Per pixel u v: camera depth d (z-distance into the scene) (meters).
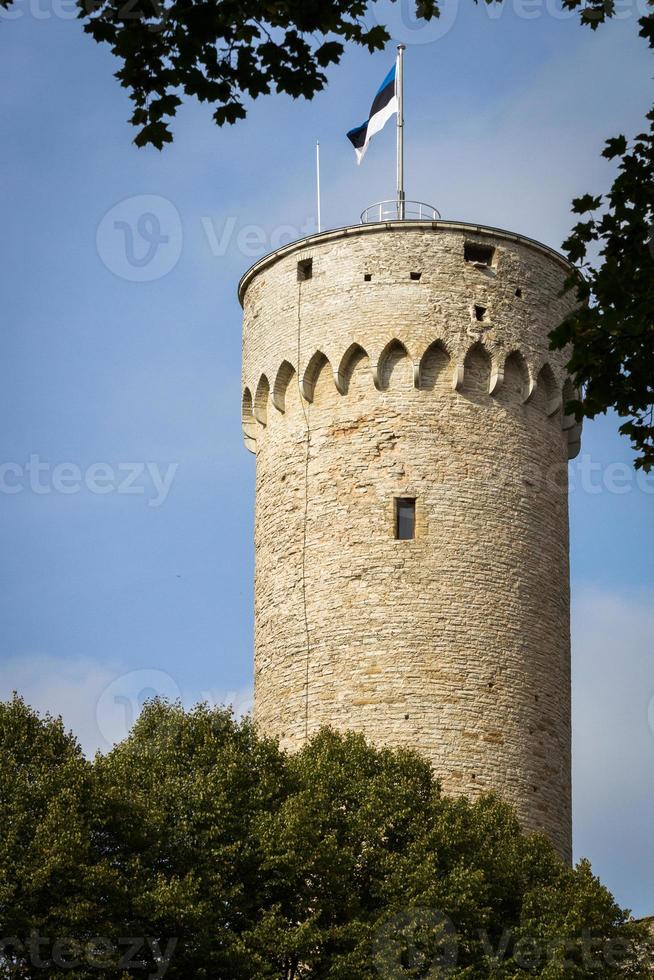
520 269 124.94
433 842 102.75
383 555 119.31
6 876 93.75
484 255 125.12
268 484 125.12
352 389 122.69
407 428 121.12
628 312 72.56
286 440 124.38
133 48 67.81
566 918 101.56
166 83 68.62
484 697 117.44
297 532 122.19
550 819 118.06
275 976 96.62
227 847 100.38
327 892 101.44
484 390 122.56
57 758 101.25
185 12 67.19
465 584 119.06
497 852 104.81
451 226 124.00
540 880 105.62
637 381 73.25
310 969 100.19
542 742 118.88
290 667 120.12
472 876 100.56
